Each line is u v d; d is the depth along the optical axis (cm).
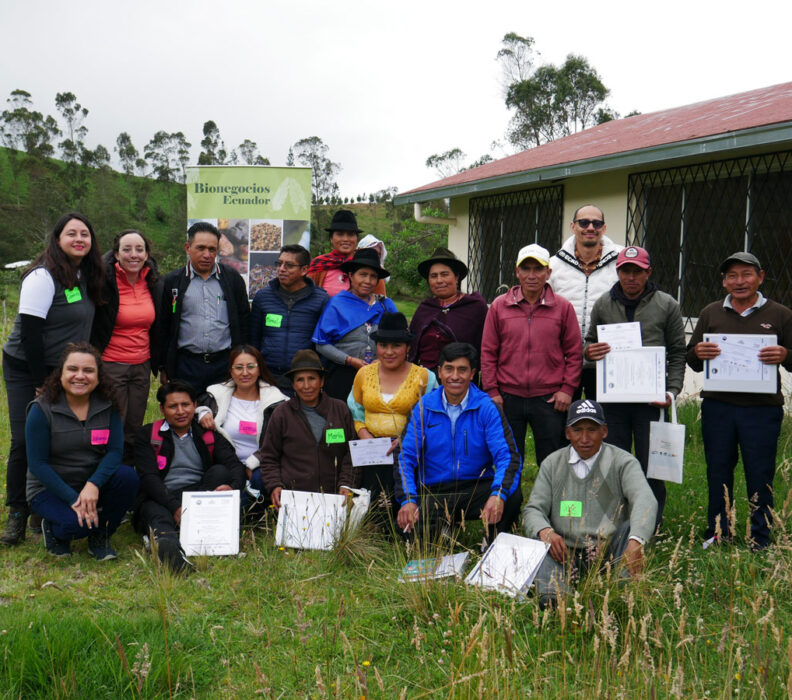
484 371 526
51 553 463
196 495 486
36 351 466
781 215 766
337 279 673
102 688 299
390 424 522
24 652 309
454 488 487
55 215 6353
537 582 386
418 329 582
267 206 821
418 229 2003
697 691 296
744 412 474
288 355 605
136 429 513
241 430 550
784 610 369
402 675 326
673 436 457
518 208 1123
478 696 282
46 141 8662
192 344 577
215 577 434
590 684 299
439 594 381
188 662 329
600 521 416
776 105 836
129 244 514
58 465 457
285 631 366
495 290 1177
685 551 420
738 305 480
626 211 929
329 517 484
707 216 843
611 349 483
